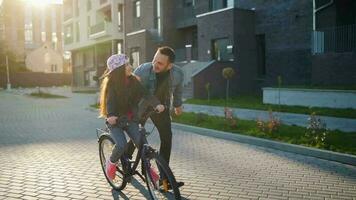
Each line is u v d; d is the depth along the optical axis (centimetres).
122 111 504
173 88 547
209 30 2383
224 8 2508
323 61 1717
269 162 742
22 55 7312
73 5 5162
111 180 558
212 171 666
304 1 2034
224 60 2241
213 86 2191
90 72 4984
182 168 685
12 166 695
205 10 2766
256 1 2286
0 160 744
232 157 783
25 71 6366
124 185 533
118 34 3981
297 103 1661
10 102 2512
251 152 838
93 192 543
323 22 1869
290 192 556
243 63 2264
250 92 2295
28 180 604
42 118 1517
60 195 530
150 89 534
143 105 529
